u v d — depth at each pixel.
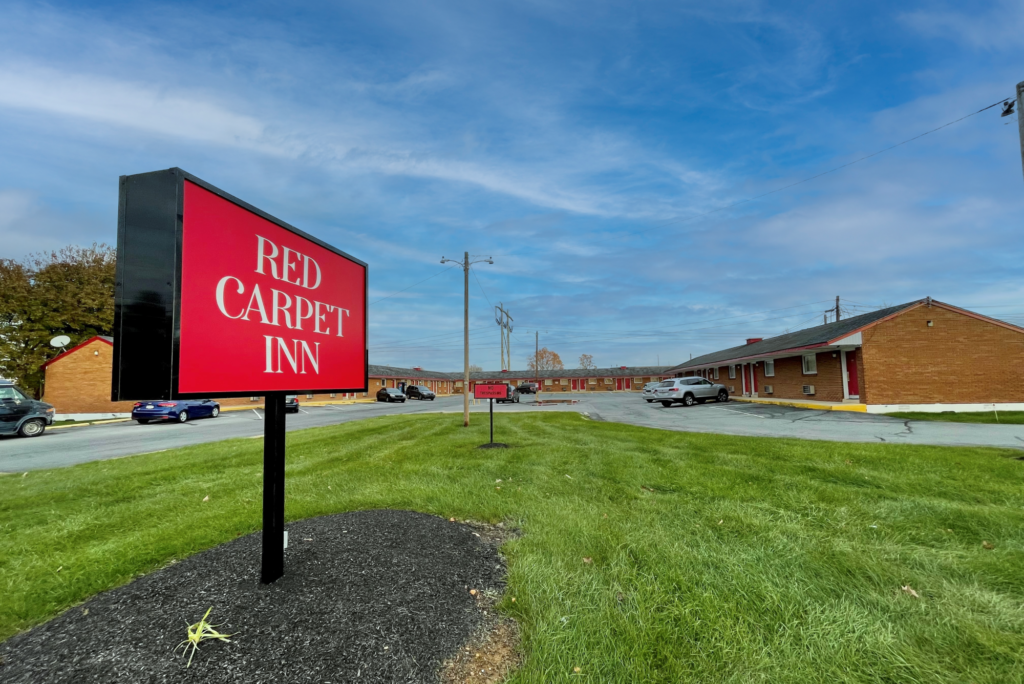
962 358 16.45
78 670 2.03
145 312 2.48
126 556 3.46
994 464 6.37
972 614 2.64
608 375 63.28
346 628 2.37
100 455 9.97
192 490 5.73
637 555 3.46
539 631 2.40
